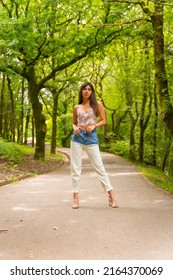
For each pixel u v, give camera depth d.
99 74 38.72
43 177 14.13
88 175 14.66
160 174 19.91
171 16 15.32
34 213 7.09
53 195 9.22
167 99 15.07
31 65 19.39
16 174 13.71
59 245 5.19
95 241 5.36
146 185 11.41
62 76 27.52
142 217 6.75
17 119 41.12
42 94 37.47
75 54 19.73
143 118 30.45
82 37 18.42
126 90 31.03
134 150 32.00
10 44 15.87
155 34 14.95
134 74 26.27
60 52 19.22
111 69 36.22
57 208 7.55
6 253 4.88
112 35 19.25
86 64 35.69
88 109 7.41
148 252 4.89
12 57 17.50
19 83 34.56
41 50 18.59
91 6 16.98
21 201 8.34
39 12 17.16
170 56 15.92
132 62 27.34
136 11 18.88
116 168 19.14
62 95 44.72
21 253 4.88
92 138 7.52
